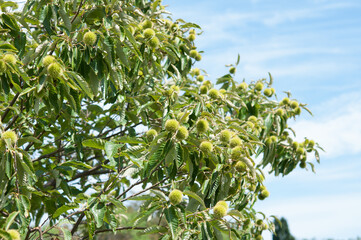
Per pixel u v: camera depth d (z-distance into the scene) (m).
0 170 3.52
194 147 3.84
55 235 4.06
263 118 6.53
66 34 3.86
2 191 3.79
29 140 3.66
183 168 4.36
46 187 5.69
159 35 4.62
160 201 3.59
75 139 5.17
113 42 3.97
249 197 4.61
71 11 4.89
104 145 3.79
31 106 4.12
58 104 3.72
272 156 6.23
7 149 3.42
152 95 4.83
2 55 3.61
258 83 6.58
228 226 3.61
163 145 3.59
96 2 4.67
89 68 3.98
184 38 5.87
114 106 5.21
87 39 3.82
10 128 4.84
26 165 3.40
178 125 3.62
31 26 4.99
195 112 4.22
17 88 3.69
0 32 4.15
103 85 4.39
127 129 5.46
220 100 4.85
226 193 4.00
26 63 3.96
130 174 3.98
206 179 4.42
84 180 6.48
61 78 3.53
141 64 4.76
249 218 5.00
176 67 5.77
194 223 3.70
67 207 3.81
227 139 3.94
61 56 3.85
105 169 6.36
